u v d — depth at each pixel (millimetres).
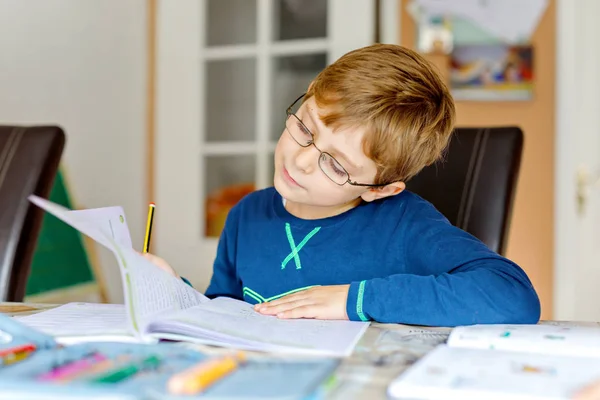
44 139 1263
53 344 642
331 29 2590
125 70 2711
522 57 2576
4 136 1282
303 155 1001
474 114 2615
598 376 529
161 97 2807
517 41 2580
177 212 2783
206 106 2768
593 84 2578
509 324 817
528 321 836
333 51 2584
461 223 1274
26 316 819
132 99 2754
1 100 2076
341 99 971
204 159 2766
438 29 2637
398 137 1003
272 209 1248
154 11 2826
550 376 527
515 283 863
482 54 2605
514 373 536
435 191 1312
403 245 1113
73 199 2330
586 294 2576
